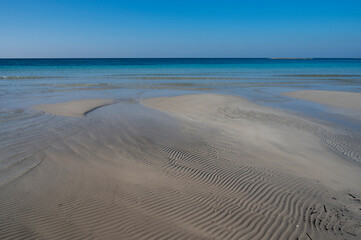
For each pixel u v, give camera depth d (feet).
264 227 13.39
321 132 33.45
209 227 13.17
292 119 40.32
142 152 23.77
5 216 12.97
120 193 15.98
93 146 24.54
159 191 16.58
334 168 22.16
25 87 69.36
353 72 143.64
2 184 16.25
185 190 16.96
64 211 13.71
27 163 19.77
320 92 68.95
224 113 43.78
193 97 58.90
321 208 15.57
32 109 40.83
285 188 17.90
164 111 44.47
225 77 111.34
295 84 90.02
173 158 22.71
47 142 24.97
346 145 28.63
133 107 47.01
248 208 15.15
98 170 19.19
